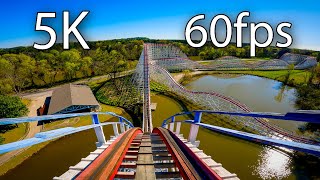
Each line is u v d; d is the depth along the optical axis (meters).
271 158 36.53
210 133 44.88
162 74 82.38
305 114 2.83
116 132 14.50
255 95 77.25
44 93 78.25
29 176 33.88
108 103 65.81
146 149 8.58
